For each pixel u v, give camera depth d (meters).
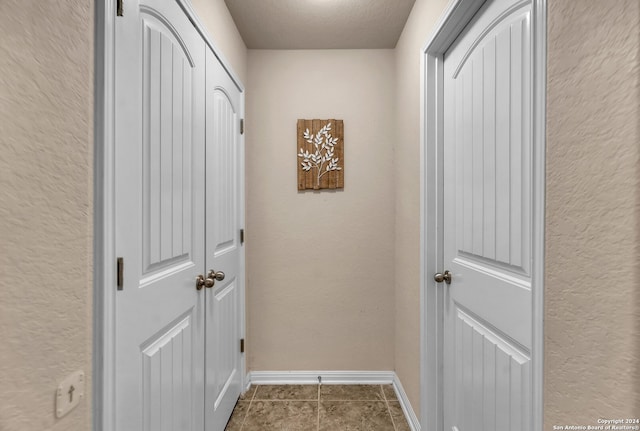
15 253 0.56
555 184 0.69
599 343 0.58
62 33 0.65
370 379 2.24
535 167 0.82
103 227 0.76
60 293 0.65
